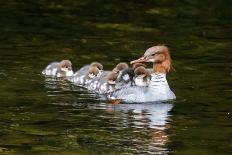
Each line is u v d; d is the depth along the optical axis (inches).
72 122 685.9
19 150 609.0
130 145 622.8
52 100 757.3
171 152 606.9
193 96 777.6
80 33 1072.8
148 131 661.3
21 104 738.2
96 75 832.3
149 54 777.6
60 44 1000.9
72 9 1253.1
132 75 805.2
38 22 1136.8
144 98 762.8
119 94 775.7
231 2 1349.7
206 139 642.2
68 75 856.9
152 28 1127.0
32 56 928.9
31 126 672.4
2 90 784.3
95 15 1210.0
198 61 925.8
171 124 684.1
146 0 1350.9
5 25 1106.7
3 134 648.4
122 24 1146.7
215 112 721.6
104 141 633.0
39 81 827.4
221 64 911.7
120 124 682.2
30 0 1307.8
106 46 997.8
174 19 1202.0
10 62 895.7
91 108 734.5
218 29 1132.5
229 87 809.5
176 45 1016.2
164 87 772.6
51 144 624.4
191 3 1341.0
